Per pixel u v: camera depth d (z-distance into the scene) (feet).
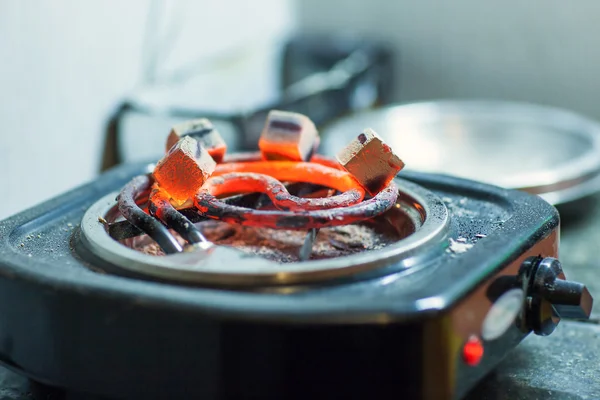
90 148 3.17
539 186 2.76
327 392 1.68
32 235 2.04
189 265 1.77
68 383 1.80
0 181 2.80
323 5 4.82
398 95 4.81
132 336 1.73
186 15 3.76
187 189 1.96
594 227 2.86
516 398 1.97
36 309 1.80
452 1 4.52
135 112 3.21
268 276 1.74
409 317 1.66
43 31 2.91
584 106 4.41
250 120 3.10
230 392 1.69
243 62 4.04
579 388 2.00
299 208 1.93
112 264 1.84
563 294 1.88
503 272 1.82
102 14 3.18
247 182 2.04
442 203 2.04
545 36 4.37
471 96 4.65
